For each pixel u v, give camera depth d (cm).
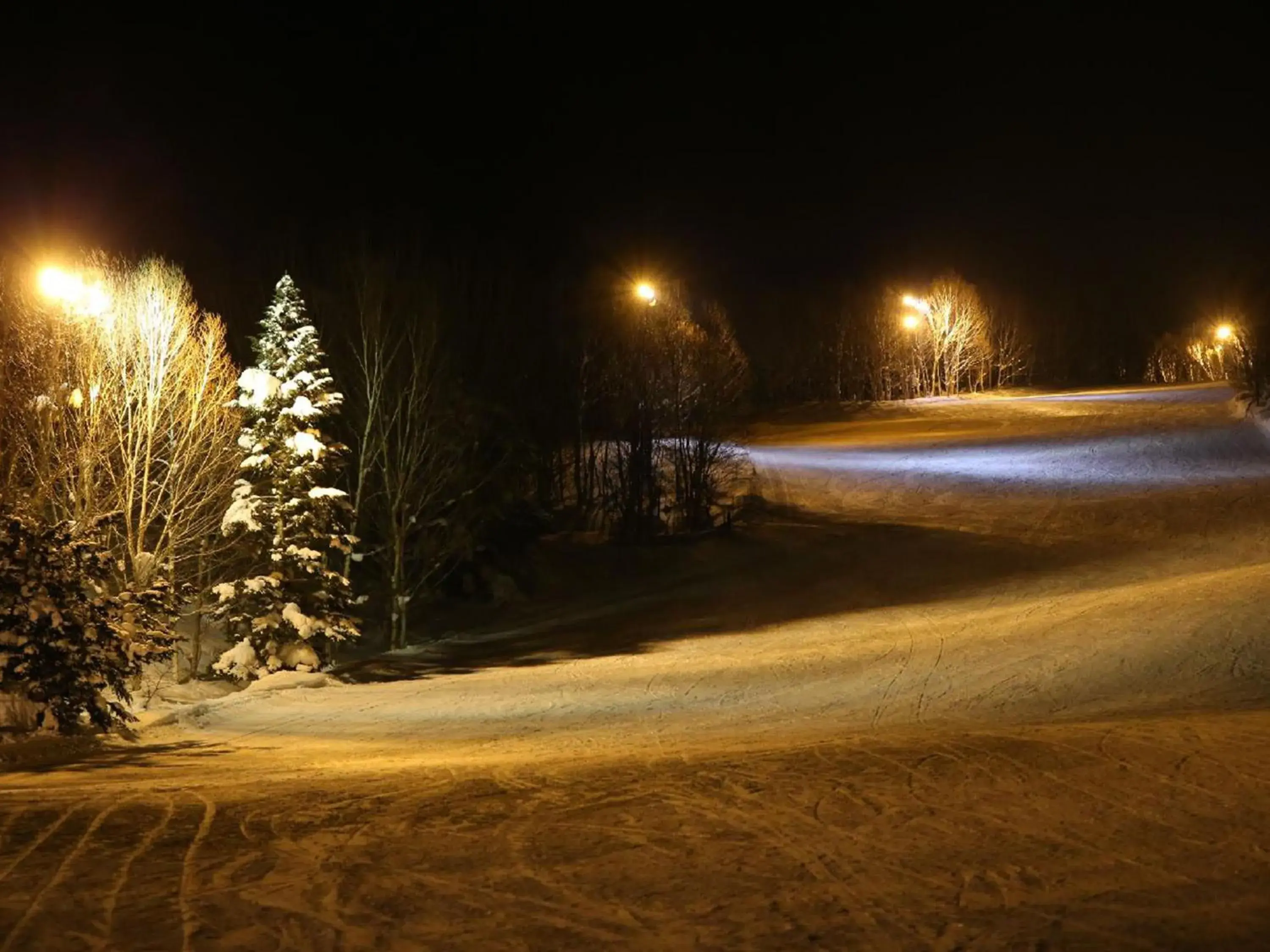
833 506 4284
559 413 4088
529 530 3953
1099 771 877
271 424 2472
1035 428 5678
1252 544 3231
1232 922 535
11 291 2134
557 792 860
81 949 511
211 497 2398
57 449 2119
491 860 660
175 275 2356
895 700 1662
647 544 3894
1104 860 641
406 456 2994
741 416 6316
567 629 3034
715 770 936
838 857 657
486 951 511
